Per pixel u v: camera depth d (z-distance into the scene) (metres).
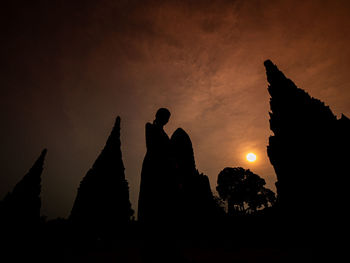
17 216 24.38
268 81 19.00
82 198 29.39
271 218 23.27
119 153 35.22
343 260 9.37
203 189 3.26
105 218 28.14
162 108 3.52
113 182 31.48
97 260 16.58
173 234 2.50
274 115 17.19
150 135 3.20
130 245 26.02
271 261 11.80
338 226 10.24
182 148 3.57
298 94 16.27
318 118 14.10
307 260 10.61
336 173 11.52
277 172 16.25
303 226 12.30
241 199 55.81
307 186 12.55
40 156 31.84
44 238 21.22
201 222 2.87
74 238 24.66
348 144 12.20
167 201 2.64
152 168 2.87
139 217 2.69
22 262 15.11
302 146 13.73
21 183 28.33
